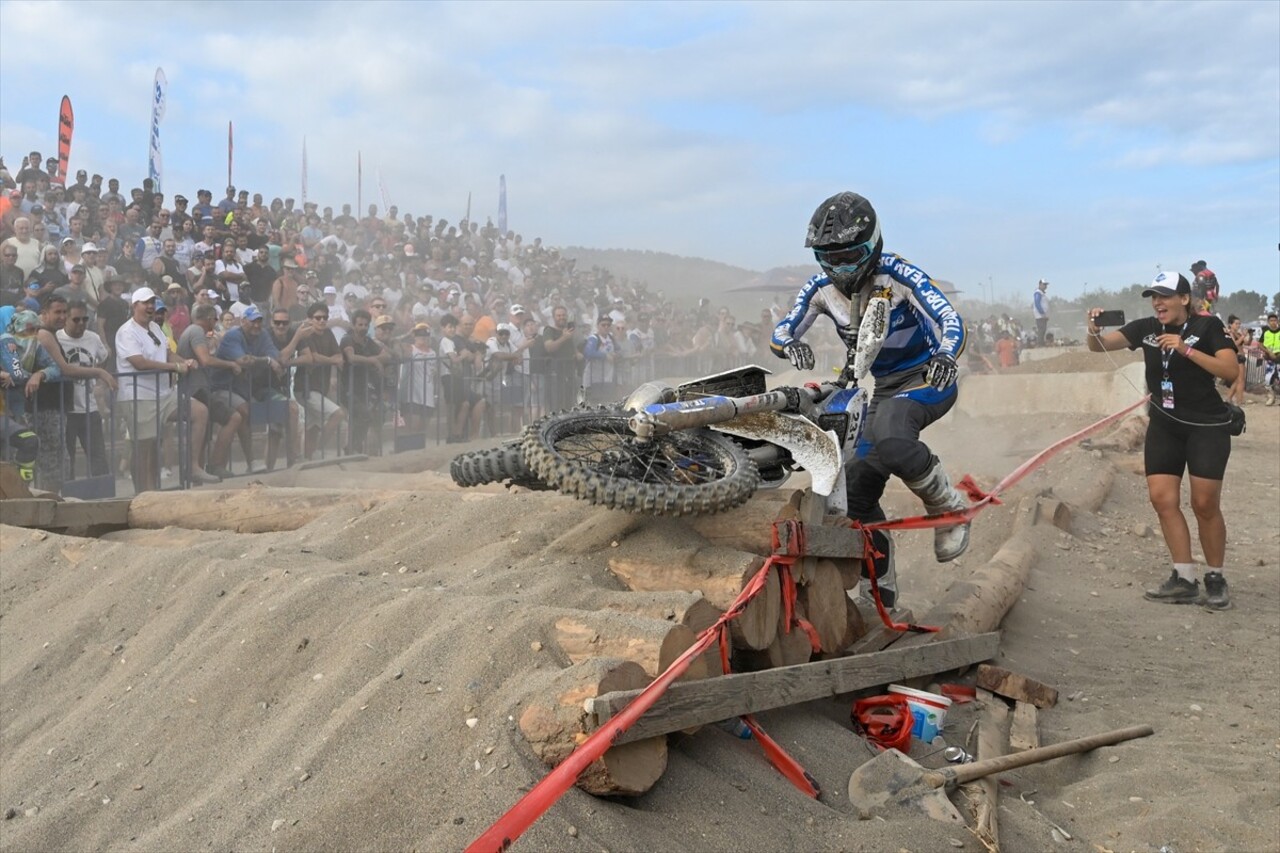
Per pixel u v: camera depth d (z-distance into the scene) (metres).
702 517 4.14
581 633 3.33
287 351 10.83
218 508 6.17
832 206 4.59
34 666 4.36
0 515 5.82
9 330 8.59
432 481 8.46
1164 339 6.99
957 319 4.54
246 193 15.53
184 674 3.83
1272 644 6.27
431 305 15.54
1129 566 8.02
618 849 2.77
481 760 2.95
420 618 3.63
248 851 2.84
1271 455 14.84
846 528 4.41
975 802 3.59
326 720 3.32
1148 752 4.44
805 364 4.99
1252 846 3.68
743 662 3.98
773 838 3.07
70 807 3.31
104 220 12.34
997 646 5.34
